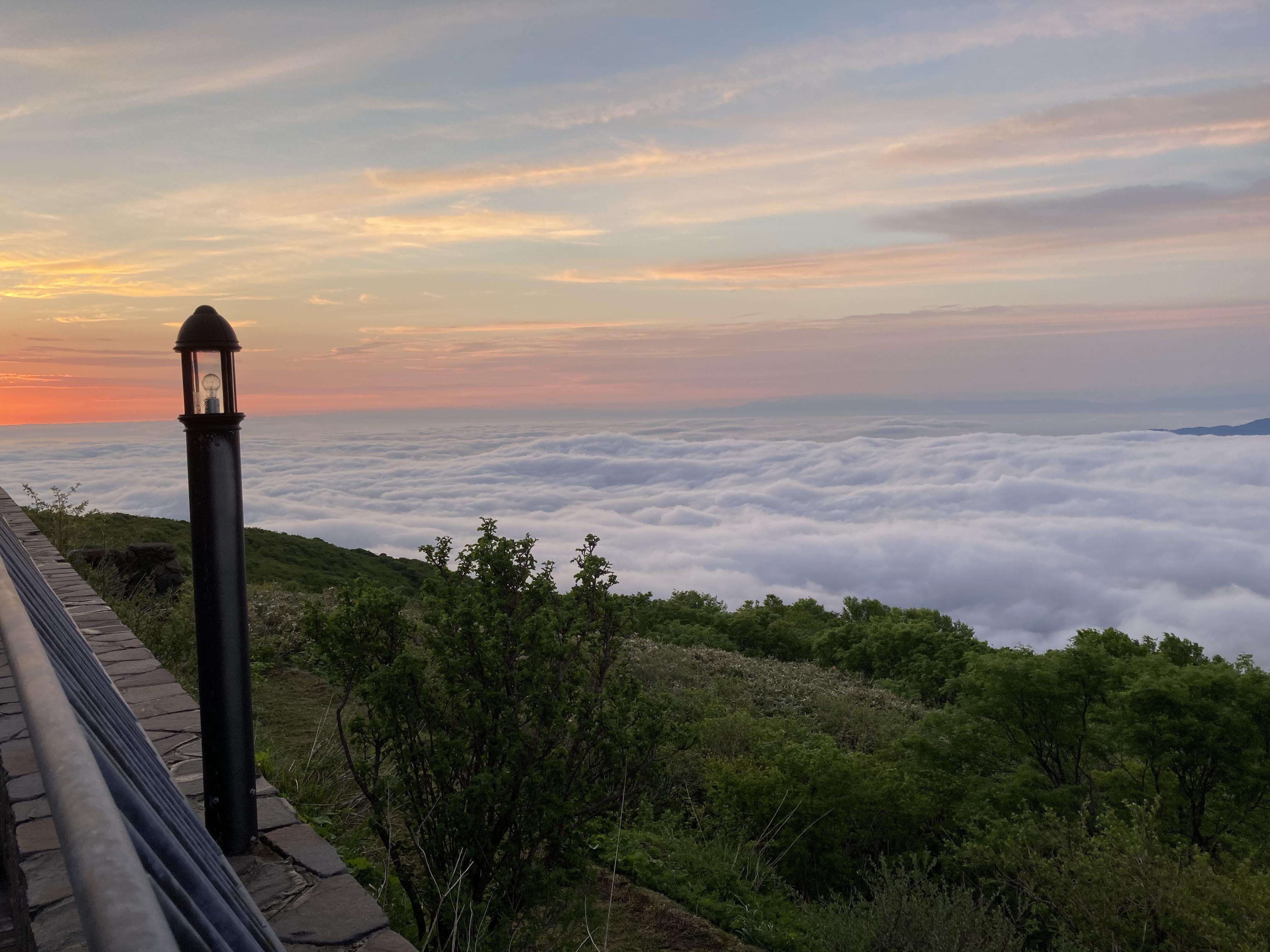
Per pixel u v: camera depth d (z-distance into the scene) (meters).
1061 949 8.62
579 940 4.45
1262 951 8.16
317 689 8.54
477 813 3.97
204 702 3.16
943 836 15.40
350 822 4.86
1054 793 15.74
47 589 5.02
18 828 2.12
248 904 2.32
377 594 4.45
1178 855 9.91
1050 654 17.56
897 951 6.54
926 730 18.67
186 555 13.66
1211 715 15.14
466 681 4.11
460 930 3.75
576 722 4.31
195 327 3.10
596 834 4.80
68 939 1.64
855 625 45.59
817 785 12.21
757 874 7.70
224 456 3.15
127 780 1.99
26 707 1.21
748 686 21.45
